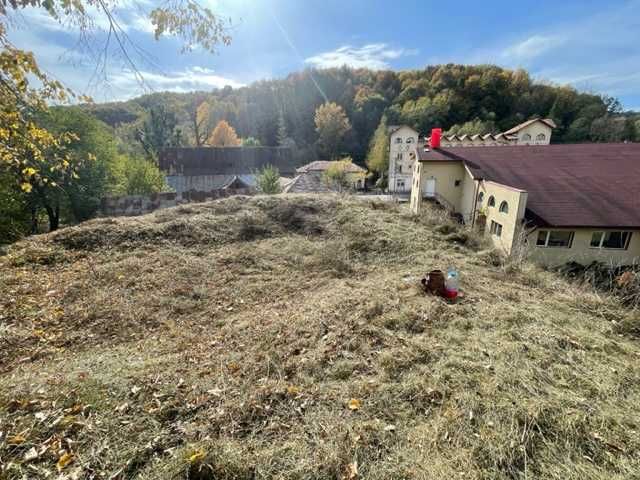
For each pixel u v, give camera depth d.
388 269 6.16
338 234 8.04
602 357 3.24
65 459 1.88
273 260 6.53
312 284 5.42
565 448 2.11
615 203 10.70
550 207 10.56
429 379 2.75
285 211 9.11
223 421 2.24
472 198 13.52
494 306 4.27
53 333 3.76
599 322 4.12
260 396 2.51
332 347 3.26
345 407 2.44
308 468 1.91
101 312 4.25
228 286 5.33
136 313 4.30
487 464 1.97
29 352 3.36
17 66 2.34
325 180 26.17
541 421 2.29
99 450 1.94
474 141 31.19
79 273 5.42
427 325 3.72
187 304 4.66
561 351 3.28
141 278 5.34
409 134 37.16
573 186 11.67
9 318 3.93
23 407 2.25
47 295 4.61
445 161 14.70
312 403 2.48
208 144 48.06
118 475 1.81
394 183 38.00
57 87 2.54
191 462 1.87
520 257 7.35
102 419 2.18
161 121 36.03
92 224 7.39
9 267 5.45
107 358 3.15
